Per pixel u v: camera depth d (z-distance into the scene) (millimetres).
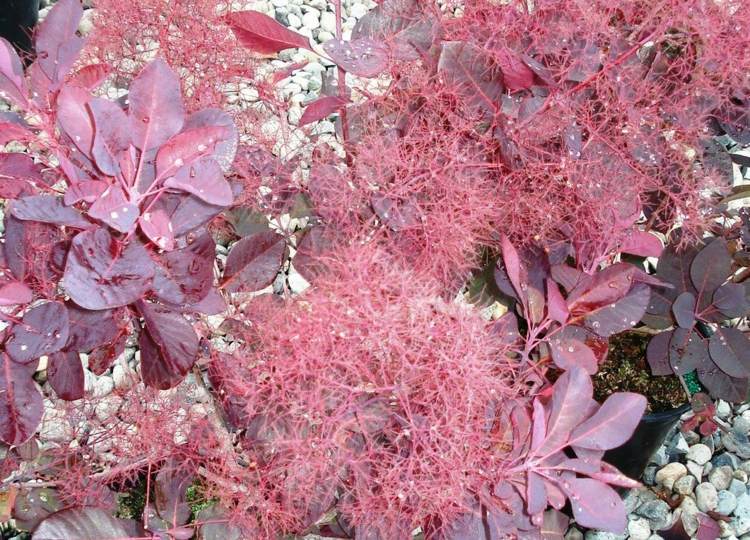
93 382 988
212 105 768
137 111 566
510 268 653
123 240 555
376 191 674
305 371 598
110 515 629
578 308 691
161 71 566
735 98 788
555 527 689
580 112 714
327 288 624
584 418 642
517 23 729
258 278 699
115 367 995
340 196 675
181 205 583
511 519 629
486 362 615
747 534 1001
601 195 698
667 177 772
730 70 724
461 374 601
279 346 614
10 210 593
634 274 697
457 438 595
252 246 694
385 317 592
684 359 830
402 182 667
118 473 726
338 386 600
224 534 655
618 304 702
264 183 746
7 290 580
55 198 559
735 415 1091
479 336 614
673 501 1008
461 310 625
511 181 723
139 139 567
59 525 607
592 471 620
